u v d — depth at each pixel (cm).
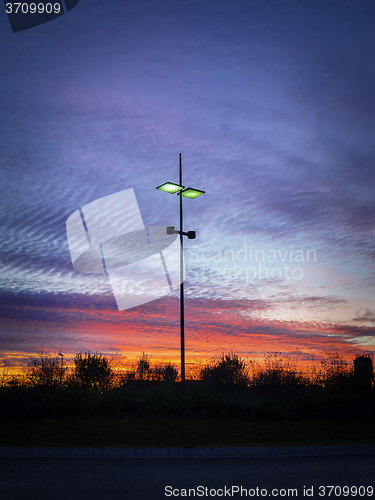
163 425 832
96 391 1109
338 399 1001
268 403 944
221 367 1277
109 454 654
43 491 491
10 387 1149
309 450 677
